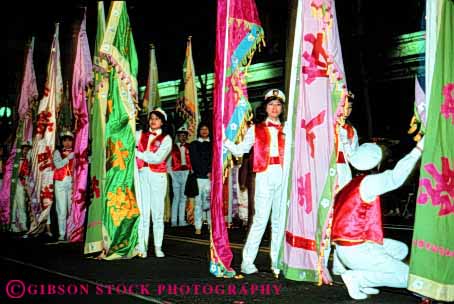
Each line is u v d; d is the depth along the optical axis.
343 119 6.30
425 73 5.26
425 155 5.09
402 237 10.20
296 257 6.11
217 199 6.70
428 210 5.03
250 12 7.03
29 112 12.30
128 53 8.41
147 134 8.39
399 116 17.48
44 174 11.20
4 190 12.53
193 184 11.35
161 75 24.33
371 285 5.41
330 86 6.23
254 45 7.01
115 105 8.28
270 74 20.81
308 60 6.25
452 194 5.07
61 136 11.08
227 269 6.67
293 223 6.17
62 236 10.62
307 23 6.30
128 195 8.24
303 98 6.25
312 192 6.09
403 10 17.78
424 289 4.95
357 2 18.53
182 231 11.98
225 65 6.82
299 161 6.20
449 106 5.13
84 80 10.05
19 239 10.83
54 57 11.47
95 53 8.62
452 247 5.03
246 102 6.91
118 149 8.25
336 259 6.75
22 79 12.58
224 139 6.75
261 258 8.16
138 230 8.32
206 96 19.84
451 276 5.00
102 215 8.23
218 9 6.88
